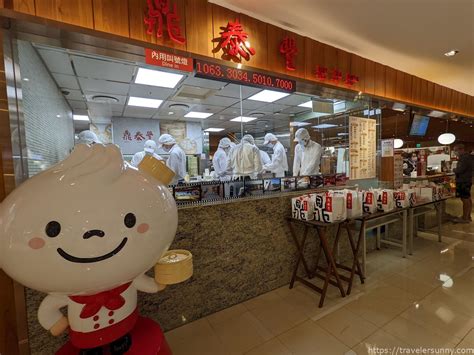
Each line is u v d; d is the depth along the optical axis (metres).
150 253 0.91
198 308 1.99
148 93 3.26
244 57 2.15
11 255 0.75
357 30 2.47
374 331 1.78
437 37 2.63
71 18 1.48
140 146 4.06
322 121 3.70
